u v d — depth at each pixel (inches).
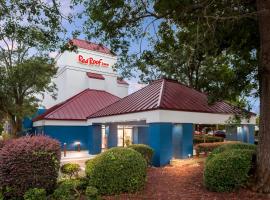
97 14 440.1
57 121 1141.1
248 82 585.6
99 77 1478.8
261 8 349.4
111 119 871.1
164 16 433.1
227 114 783.1
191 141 706.8
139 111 709.3
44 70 1016.9
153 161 629.3
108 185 346.0
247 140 847.7
